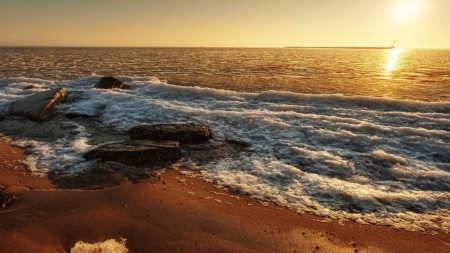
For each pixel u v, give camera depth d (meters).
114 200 5.46
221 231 4.65
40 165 7.12
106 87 16.62
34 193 5.60
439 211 5.37
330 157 7.59
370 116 11.09
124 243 4.30
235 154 8.05
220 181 6.51
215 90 15.09
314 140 8.80
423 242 4.54
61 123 10.79
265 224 4.89
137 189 5.93
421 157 7.62
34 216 4.84
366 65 48.31
